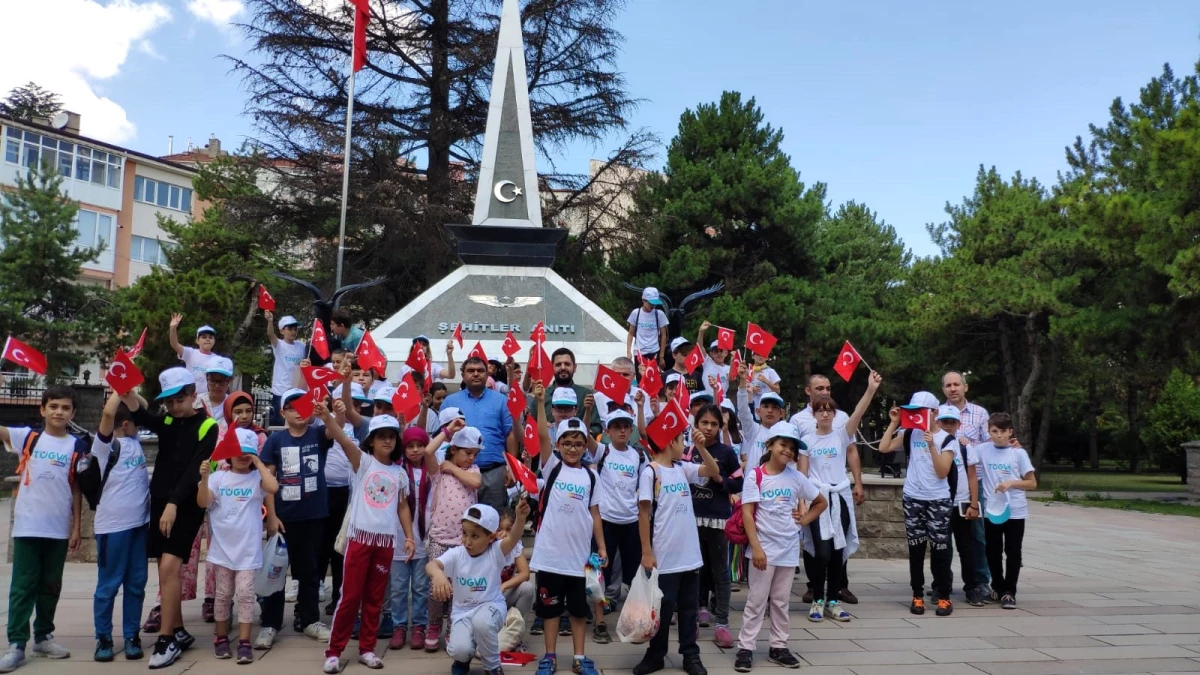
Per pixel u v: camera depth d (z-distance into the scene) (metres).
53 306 27.12
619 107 28.78
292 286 27.73
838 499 8.59
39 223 26.77
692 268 29.17
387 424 6.85
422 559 7.38
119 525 6.81
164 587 6.66
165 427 6.98
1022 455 9.15
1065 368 33.56
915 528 8.95
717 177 30.64
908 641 7.62
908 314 33.03
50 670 6.42
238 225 26.94
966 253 31.44
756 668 6.75
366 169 26.47
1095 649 7.36
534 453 7.43
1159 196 22.69
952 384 10.09
